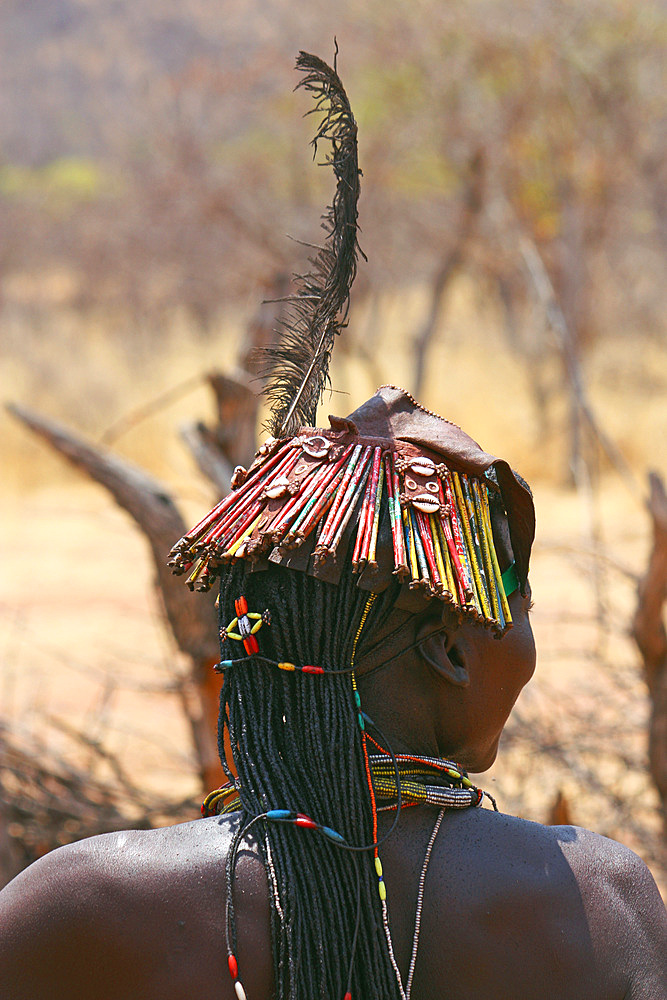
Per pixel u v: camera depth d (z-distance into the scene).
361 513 4.29
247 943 3.98
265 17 50.94
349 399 49.66
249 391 12.80
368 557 4.15
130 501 12.43
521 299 50.28
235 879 4.06
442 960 4.04
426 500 4.32
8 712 18.83
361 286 50.34
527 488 4.49
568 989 3.99
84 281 67.56
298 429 4.73
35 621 29.06
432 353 57.09
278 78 48.78
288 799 4.16
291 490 4.43
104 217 62.88
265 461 4.72
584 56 40.00
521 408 48.03
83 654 25.86
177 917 4.03
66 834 13.87
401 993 3.96
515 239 42.81
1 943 4.12
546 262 42.41
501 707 4.54
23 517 40.25
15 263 71.88
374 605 4.32
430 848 4.17
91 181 77.31
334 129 4.78
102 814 14.16
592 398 45.66
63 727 15.20
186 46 58.97
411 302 65.56
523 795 14.32
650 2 41.12
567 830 4.32
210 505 12.61
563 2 40.28
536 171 42.00
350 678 4.32
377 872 4.08
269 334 13.01
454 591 4.17
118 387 57.12
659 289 49.22
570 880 4.12
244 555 4.29
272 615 4.34
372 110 44.94
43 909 4.10
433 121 42.53
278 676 4.34
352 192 4.81
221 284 54.62
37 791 14.14
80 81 96.38
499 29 40.41
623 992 4.01
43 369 57.50
